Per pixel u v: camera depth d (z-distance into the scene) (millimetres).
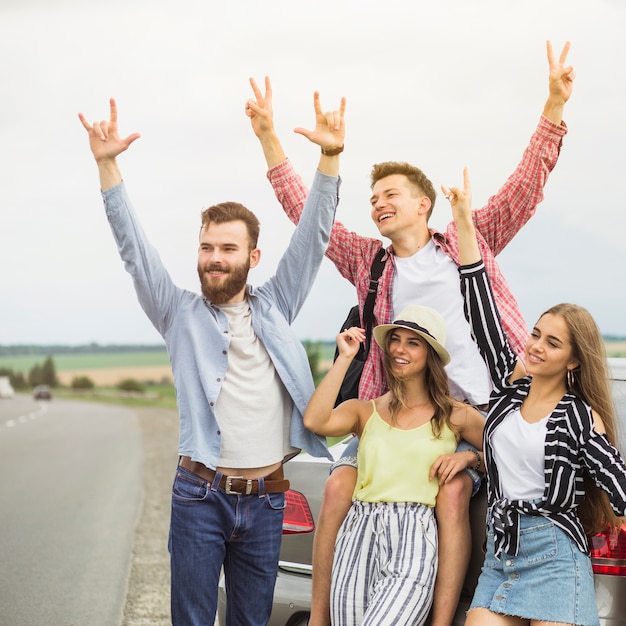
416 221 3982
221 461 3385
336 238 4188
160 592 6414
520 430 3139
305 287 3650
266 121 4004
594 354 3098
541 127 3953
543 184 3990
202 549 3355
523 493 3096
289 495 3725
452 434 3482
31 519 10062
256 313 3492
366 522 3389
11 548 8164
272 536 3467
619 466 2947
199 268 3453
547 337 3119
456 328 3844
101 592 6406
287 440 3525
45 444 26812
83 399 109000
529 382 3250
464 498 3359
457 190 3465
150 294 3484
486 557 3199
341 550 3406
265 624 3539
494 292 3930
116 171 3406
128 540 8562
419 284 3891
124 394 123812
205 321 3447
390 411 3562
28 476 15719
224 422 3381
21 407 75125
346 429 3582
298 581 3635
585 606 2961
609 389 3119
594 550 3082
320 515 3543
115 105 3367
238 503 3381
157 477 15039
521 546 3064
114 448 24047
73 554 7848
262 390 3430
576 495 3041
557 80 3871
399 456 3418
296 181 4086
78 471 16656
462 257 3510
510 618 3055
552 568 3008
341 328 4148
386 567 3275
